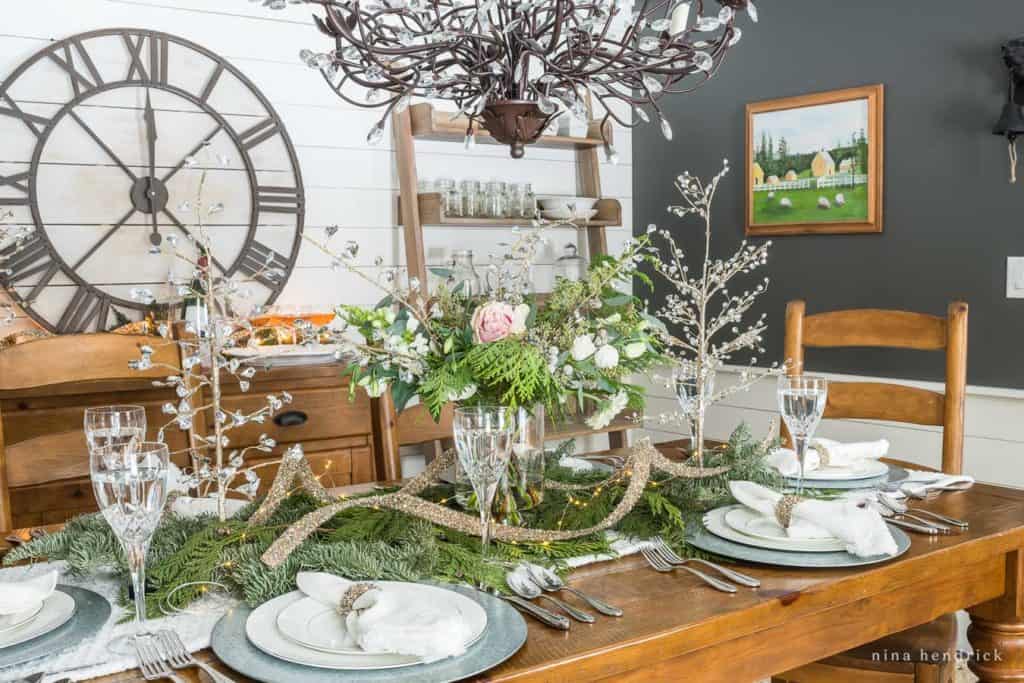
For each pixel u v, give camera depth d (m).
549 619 1.14
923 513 1.62
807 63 3.48
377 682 0.96
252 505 1.53
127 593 1.26
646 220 4.12
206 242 1.48
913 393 2.29
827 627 1.31
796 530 1.41
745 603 1.21
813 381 1.61
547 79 1.43
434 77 1.46
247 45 3.24
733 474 1.67
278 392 2.83
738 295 3.75
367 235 3.50
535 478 1.55
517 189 3.64
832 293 3.45
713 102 3.81
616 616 1.17
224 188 3.21
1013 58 2.83
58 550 1.37
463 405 1.51
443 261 3.66
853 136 3.33
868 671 1.88
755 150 3.64
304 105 3.36
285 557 1.26
